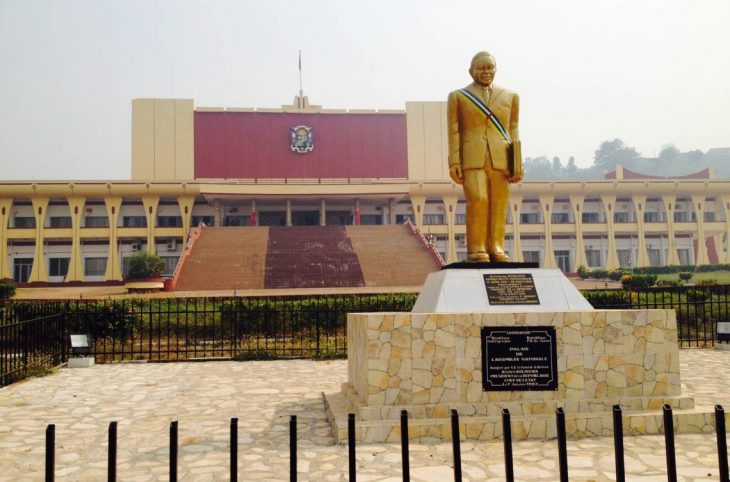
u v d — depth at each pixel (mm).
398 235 48312
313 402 9695
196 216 55156
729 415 7289
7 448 7109
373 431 6984
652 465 6012
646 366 7617
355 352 8461
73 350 14516
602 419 7180
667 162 162500
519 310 8039
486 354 7410
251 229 48625
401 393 7281
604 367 7539
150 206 50219
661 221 54281
